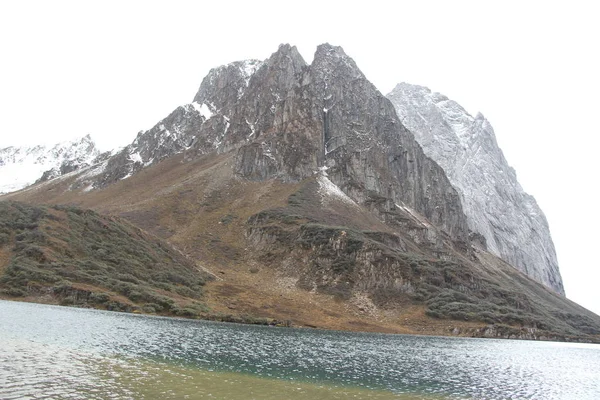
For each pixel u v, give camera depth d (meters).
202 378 38.66
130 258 114.75
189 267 131.50
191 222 176.12
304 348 65.25
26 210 111.69
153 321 77.38
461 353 80.25
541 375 62.88
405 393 42.16
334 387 41.34
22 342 43.84
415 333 117.44
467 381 52.12
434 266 156.50
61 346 44.44
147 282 107.31
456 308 134.00
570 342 147.25
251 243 161.50
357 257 143.25
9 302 76.56
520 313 152.12
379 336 102.00
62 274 92.31
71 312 73.31
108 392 31.06
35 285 85.06
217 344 59.44
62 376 33.53
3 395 28.02
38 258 94.12
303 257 146.88
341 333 100.12
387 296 134.00
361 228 172.38
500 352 89.56
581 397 48.59
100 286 94.69
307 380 43.06
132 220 169.62
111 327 62.12
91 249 108.69
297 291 133.38
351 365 54.88
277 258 150.38
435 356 72.06
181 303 100.56
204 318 96.12
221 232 169.62
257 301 119.75
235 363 47.50
